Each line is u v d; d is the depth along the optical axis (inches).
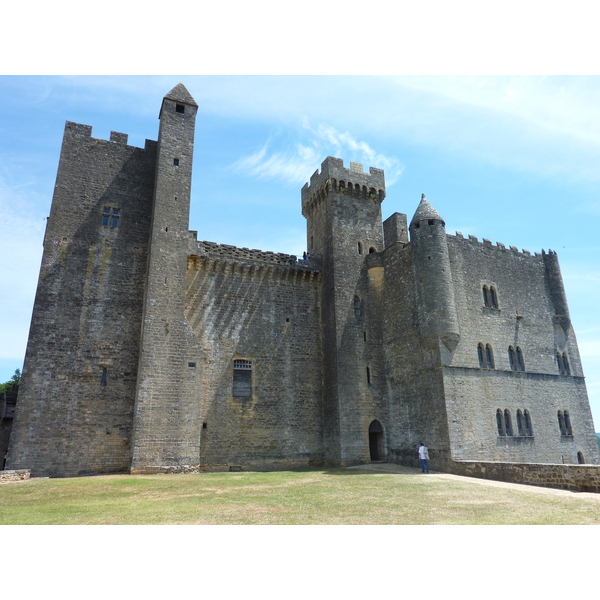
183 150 1321.4
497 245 1470.2
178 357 1147.3
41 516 548.7
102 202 1277.1
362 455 1290.6
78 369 1139.3
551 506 593.9
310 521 515.5
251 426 1278.3
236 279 1386.6
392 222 1542.8
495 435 1215.6
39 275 1163.3
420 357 1266.0
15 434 1045.8
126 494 734.5
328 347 1400.1
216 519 526.3
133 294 1242.6
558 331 1508.4
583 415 1438.2
